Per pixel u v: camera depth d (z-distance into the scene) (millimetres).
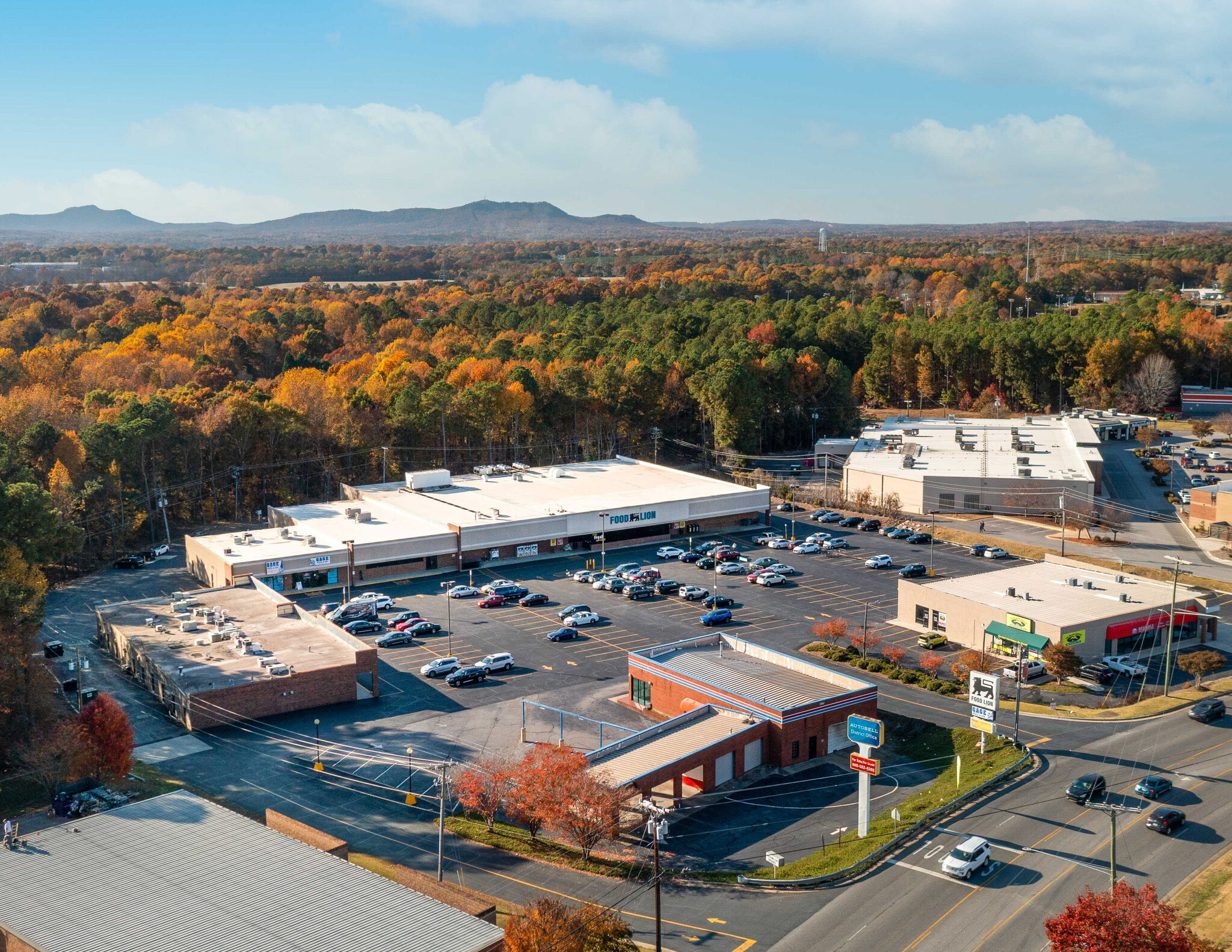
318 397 186875
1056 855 63625
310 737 85500
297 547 129875
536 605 120062
